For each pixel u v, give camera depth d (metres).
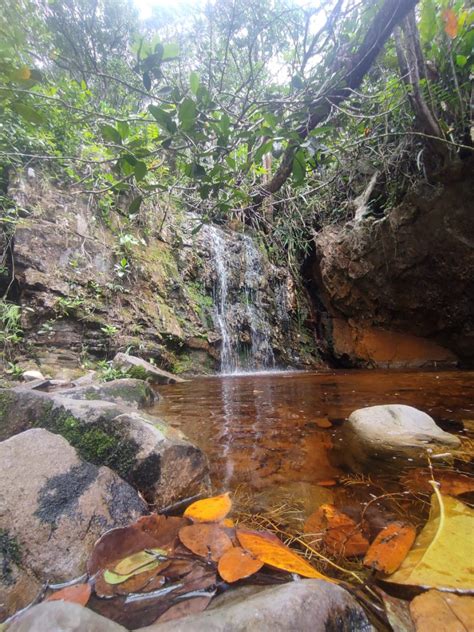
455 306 5.19
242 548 0.78
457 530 0.82
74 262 3.97
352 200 6.07
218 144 1.63
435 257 4.92
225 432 1.70
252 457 1.38
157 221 5.27
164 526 0.90
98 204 4.51
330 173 5.51
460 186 4.21
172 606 0.62
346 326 6.68
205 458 1.23
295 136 1.73
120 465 1.07
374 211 5.66
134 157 1.43
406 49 2.79
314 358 6.61
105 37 3.94
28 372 3.07
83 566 0.74
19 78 1.27
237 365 5.44
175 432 1.25
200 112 1.48
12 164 3.90
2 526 0.75
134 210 1.71
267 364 5.91
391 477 1.19
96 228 4.39
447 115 3.72
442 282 5.09
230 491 1.10
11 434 1.24
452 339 5.56
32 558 0.72
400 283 5.48
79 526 0.82
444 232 4.63
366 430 1.64
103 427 1.18
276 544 0.80
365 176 5.69
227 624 0.52
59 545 0.77
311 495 1.07
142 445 1.11
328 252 6.22
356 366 6.30
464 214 4.39
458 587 0.65
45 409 1.28
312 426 1.80
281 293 6.70
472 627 0.57
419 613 0.60
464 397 2.52
